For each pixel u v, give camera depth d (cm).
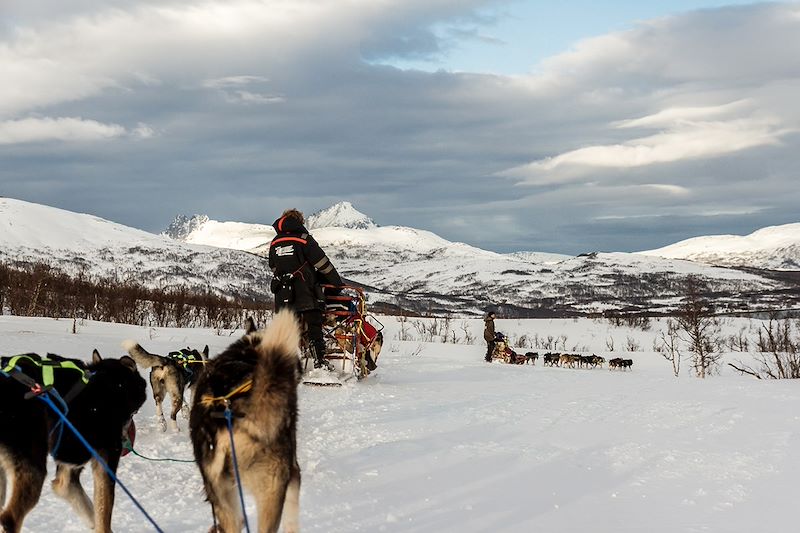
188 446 841
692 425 1036
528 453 855
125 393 564
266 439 477
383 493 686
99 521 518
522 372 1794
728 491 711
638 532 588
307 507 630
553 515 632
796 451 873
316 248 1290
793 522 616
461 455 838
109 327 2344
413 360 2053
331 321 1395
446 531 585
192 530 561
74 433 508
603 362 3272
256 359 504
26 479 461
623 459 835
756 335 4778
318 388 1280
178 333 2319
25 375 480
